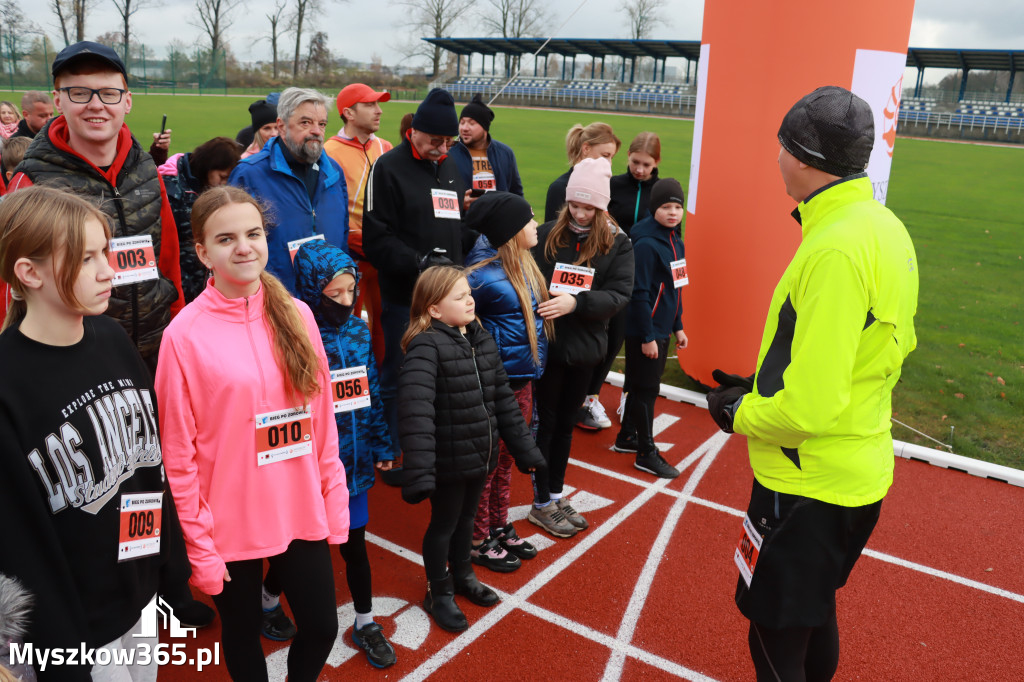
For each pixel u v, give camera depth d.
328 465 2.43
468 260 3.55
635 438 5.09
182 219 4.15
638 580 3.60
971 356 7.48
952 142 38.59
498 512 3.71
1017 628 3.33
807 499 2.03
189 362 2.11
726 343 5.75
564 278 3.76
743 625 3.28
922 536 4.11
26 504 1.59
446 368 2.93
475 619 3.25
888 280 1.92
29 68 41.81
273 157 3.75
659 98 50.47
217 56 50.62
